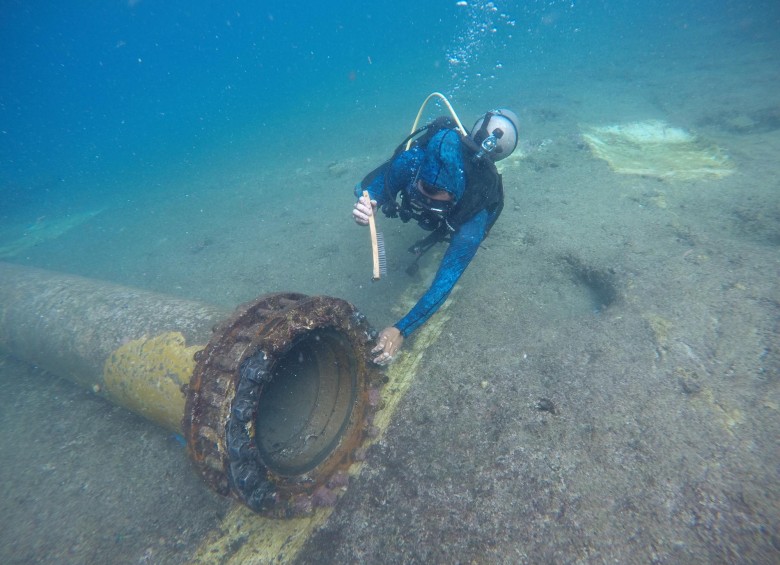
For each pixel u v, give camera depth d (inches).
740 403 86.5
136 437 115.0
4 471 110.7
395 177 123.4
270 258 216.5
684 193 175.2
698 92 329.7
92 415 124.4
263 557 82.0
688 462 78.0
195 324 103.9
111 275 250.4
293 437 95.5
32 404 131.9
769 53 404.8
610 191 188.9
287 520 87.1
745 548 65.6
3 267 159.6
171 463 106.3
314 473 86.5
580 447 84.7
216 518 92.0
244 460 69.9
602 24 1066.1
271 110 1071.0
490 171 113.7
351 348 95.0
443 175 104.3
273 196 323.6
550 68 649.6
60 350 117.1
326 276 186.9
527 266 153.1
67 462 111.0
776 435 79.6
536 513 75.7
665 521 70.4
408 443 94.7
